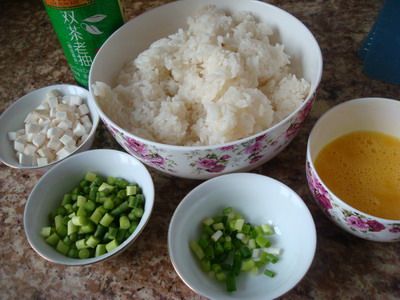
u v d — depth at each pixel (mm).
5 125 355
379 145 298
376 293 253
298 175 316
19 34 477
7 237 308
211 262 265
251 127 278
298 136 339
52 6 319
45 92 375
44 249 269
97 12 328
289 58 337
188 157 258
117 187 306
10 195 334
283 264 260
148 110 315
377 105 291
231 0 360
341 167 288
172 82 340
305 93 304
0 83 424
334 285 258
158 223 298
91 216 287
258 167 323
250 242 275
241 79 302
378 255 269
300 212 261
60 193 308
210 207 282
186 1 361
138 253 284
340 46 403
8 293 276
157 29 369
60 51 451
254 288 253
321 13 441
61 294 271
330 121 289
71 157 305
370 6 442
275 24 351
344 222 249
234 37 337
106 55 335
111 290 269
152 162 284
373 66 364
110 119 295
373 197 271
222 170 280
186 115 316
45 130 345
